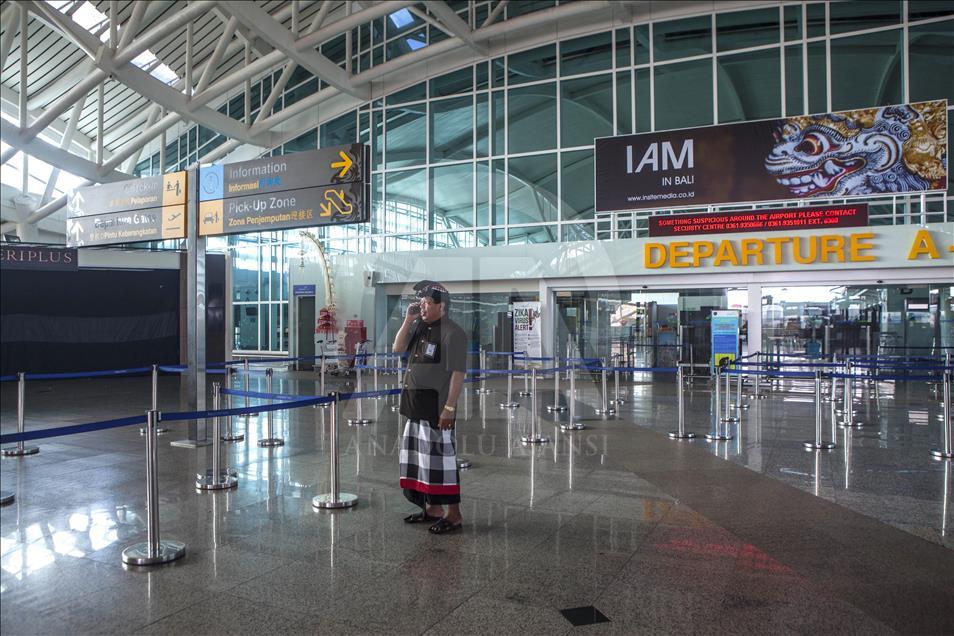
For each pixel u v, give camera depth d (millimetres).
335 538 3980
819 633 2756
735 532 4113
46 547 3822
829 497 4949
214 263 16266
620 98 16609
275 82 20484
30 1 11609
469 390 7711
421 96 18656
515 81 17625
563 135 17109
